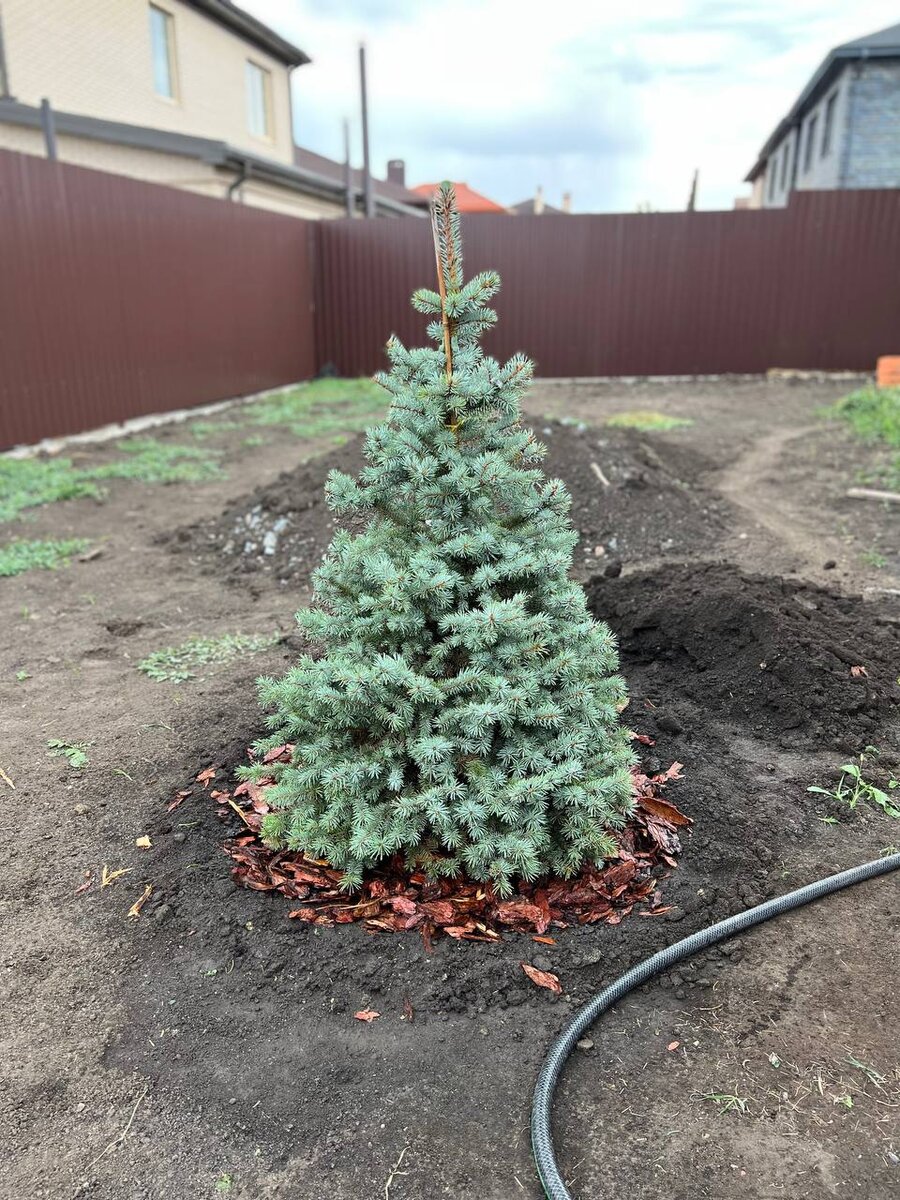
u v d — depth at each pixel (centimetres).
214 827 338
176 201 1289
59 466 953
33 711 434
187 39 2042
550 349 1750
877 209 1617
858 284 1659
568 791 283
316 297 1784
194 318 1357
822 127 2320
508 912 287
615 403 1455
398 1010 256
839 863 319
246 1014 255
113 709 435
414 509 307
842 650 443
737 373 1734
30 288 1005
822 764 383
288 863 316
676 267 1686
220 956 276
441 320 293
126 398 1203
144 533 754
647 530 706
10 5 1616
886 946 280
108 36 1828
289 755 372
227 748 392
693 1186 206
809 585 534
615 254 1688
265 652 507
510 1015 254
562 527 323
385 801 302
